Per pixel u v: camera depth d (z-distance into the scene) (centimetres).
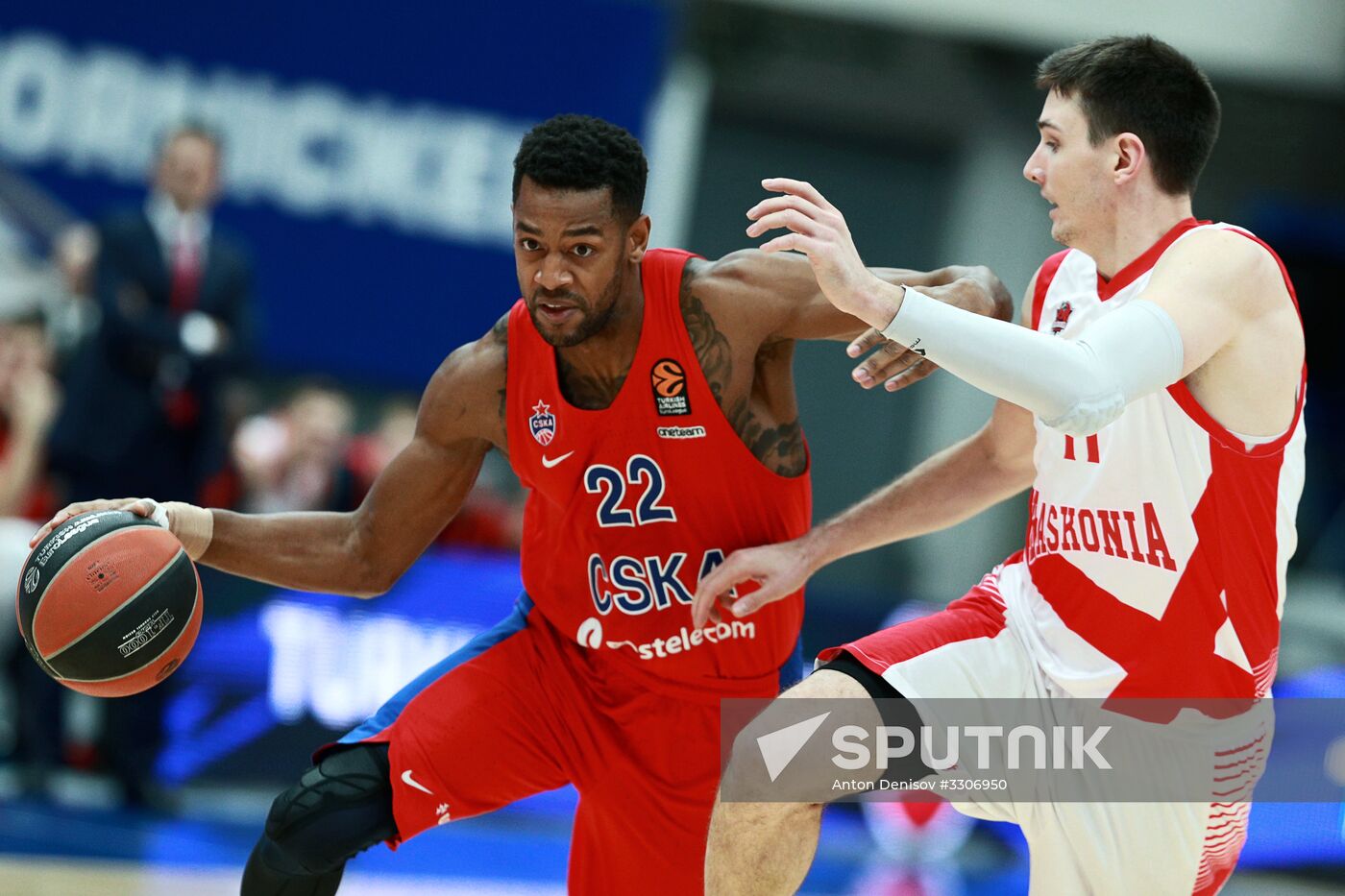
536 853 1828
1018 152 3603
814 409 3525
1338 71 3400
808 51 3409
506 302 2350
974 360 694
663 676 901
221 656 1836
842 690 781
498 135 2333
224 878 1509
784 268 841
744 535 884
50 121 2164
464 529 2081
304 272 2272
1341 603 2986
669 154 3356
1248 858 1984
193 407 1784
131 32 2186
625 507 871
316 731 1872
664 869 930
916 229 3641
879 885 1802
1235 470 756
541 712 912
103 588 822
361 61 2270
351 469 2075
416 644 1916
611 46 2356
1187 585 764
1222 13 3356
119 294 1752
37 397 1969
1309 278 3562
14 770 1769
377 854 1741
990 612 827
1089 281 810
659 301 838
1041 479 816
